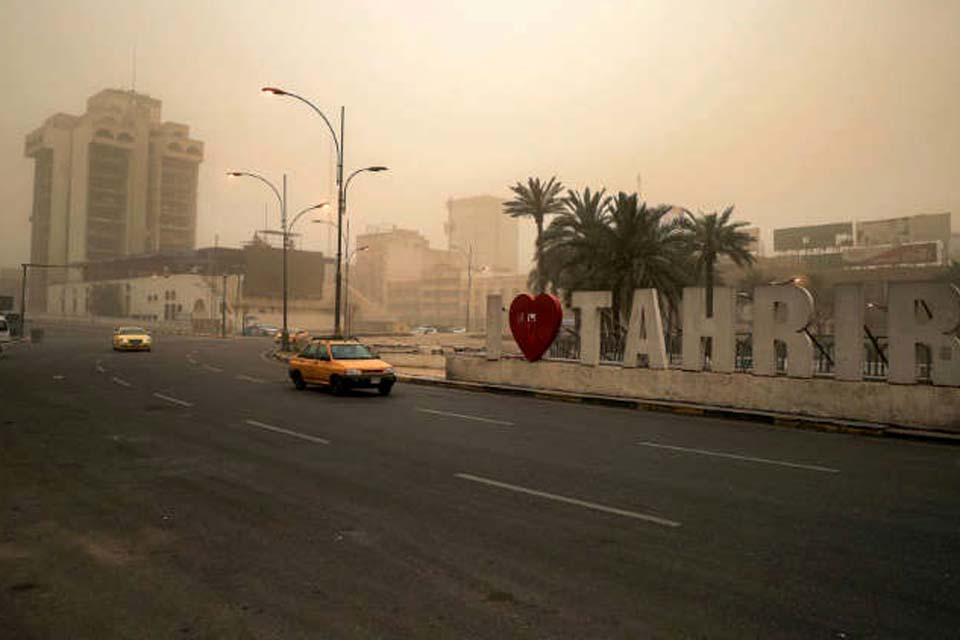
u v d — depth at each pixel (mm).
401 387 21656
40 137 167625
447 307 148625
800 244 106125
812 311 14055
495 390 20141
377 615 4336
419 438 11266
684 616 4352
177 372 24797
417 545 5738
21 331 58844
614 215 33656
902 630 4176
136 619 4270
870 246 98375
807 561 5434
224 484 7875
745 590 4805
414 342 60938
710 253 45844
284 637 4027
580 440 11312
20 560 5316
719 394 15430
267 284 106312
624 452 10227
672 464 9336
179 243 175125
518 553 5555
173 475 8312
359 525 6297
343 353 19016
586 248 34281
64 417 13086
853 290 13461
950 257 91438
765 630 4156
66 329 88625
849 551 5691
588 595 4684
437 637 4027
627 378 17391
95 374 23266
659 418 14461
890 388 12883
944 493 7812
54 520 6375
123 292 118375
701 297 16016
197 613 4355
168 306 105750
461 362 22266
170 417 13266
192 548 5621
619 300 33062
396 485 7906
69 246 157500
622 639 4016
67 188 162750
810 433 12617
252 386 20062
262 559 5367
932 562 5434
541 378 19672
